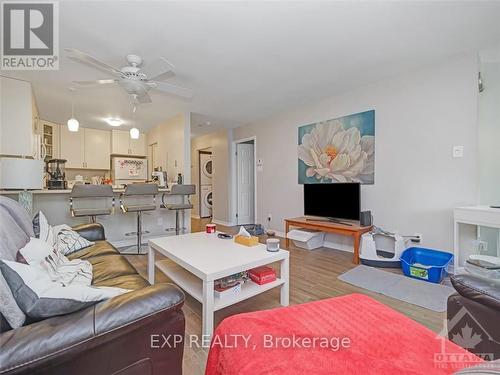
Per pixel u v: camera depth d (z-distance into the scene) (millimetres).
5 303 855
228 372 810
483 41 2373
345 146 3686
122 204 3830
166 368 1060
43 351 759
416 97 2977
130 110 4453
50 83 3217
